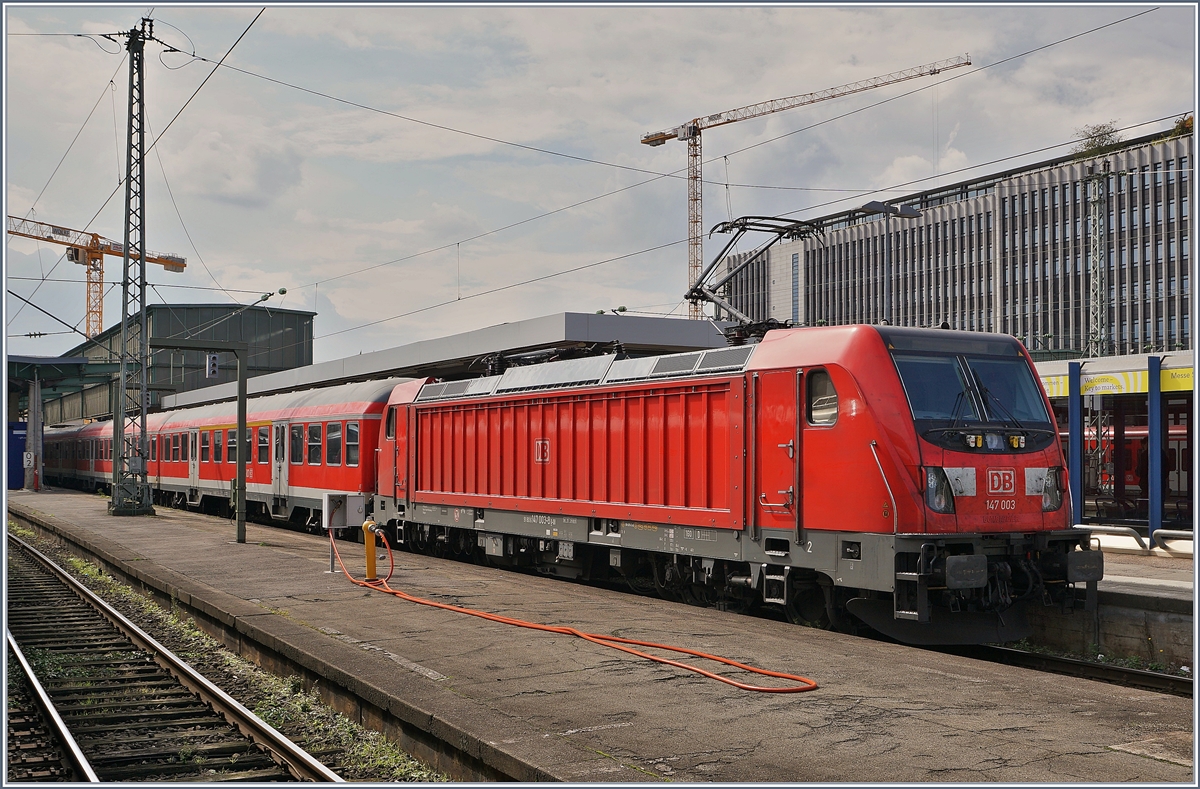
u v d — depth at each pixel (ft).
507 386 55.72
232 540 71.97
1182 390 62.08
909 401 34.99
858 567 34.68
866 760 20.20
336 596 43.39
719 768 19.70
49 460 189.78
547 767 19.61
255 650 36.01
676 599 46.37
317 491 78.23
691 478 42.37
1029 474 36.45
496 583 47.55
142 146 97.04
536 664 29.27
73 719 29.22
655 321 72.08
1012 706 24.31
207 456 102.68
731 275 63.52
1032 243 264.72
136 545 68.23
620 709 24.16
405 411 65.87
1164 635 37.11
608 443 47.44
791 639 32.81
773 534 38.19
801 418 37.22
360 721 27.27
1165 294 234.79
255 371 185.47
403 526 67.05
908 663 29.14
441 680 27.30
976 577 33.32
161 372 175.42
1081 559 36.35
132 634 42.37
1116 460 77.36
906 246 295.48
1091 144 254.68
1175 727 22.43
